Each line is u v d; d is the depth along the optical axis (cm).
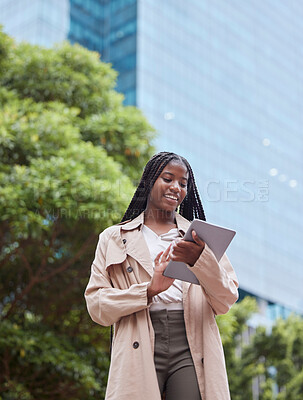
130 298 228
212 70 4309
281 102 4806
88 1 4047
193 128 3981
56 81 895
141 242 247
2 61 909
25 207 681
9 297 802
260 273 4034
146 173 265
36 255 784
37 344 700
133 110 946
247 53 4678
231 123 4275
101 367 760
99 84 938
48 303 790
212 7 4525
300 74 5141
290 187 4553
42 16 3709
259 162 4384
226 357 1254
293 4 5384
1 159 759
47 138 779
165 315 233
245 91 4509
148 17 3981
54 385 732
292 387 1215
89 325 800
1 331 693
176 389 223
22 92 904
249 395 1215
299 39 5278
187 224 262
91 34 3984
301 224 4503
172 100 3903
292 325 1323
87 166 744
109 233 256
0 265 757
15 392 714
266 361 1262
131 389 218
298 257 4391
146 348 224
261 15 4969
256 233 4109
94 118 862
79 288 789
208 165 3978
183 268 225
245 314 1273
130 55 3853
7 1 3875
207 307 237
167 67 3972
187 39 4200
